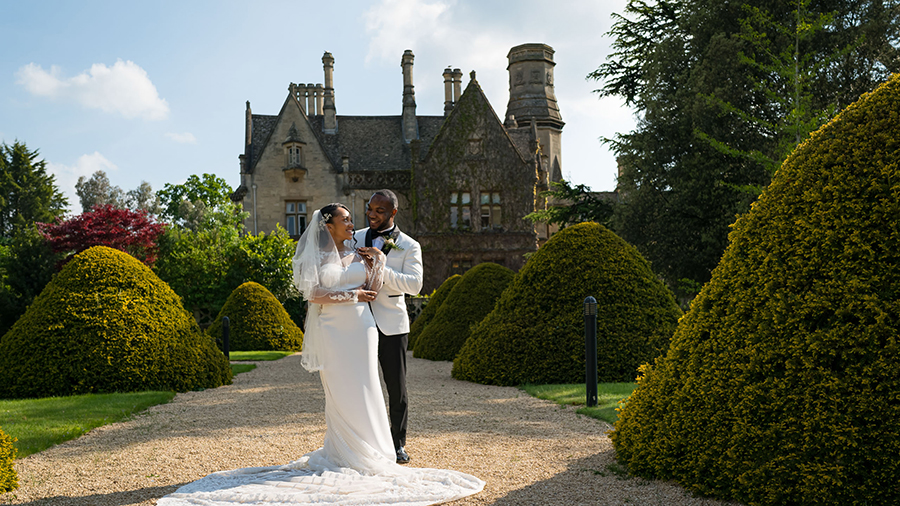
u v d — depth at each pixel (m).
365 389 3.96
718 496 3.35
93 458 4.46
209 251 24.70
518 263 28.08
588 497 3.44
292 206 29.39
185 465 4.26
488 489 3.62
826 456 3.03
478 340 8.88
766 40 17.19
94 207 28.39
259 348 16.30
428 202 28.09
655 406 3.87
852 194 3.27
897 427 2.90
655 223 19.36
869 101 3.44
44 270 26.88
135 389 7.84
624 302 8.42
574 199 22.08
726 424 3.40
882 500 2.90
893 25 18.06
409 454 4.51
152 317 8.30
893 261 3.11
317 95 34.94
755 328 3.42
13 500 3.49
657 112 19.77
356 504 3.30
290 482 3.60
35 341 7.82
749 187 16.31
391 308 4.45
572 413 6.09
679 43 20.53
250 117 31.48
